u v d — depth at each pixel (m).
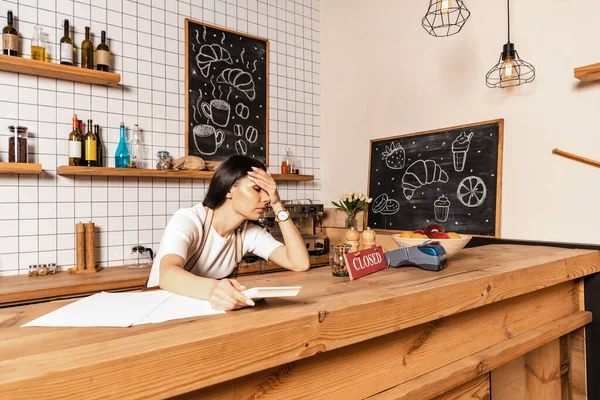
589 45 2.03
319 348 0.83
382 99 3.16
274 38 3.46
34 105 2.39
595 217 2.01
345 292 1.04
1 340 0.70
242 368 0.72
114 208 2.65
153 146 2.81
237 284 0.92
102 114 2.61
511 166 2.36
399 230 2.97
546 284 1.49
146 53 2.79
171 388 0.64
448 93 2.70
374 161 3.20
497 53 2.43
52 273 2.38
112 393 0.58
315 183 3.69
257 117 3.33
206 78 3.06
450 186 2.66
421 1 2.87
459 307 1.14
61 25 2.48
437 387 1.12
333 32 3.61
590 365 1.86
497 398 1.43
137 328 0.76
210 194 1.48
